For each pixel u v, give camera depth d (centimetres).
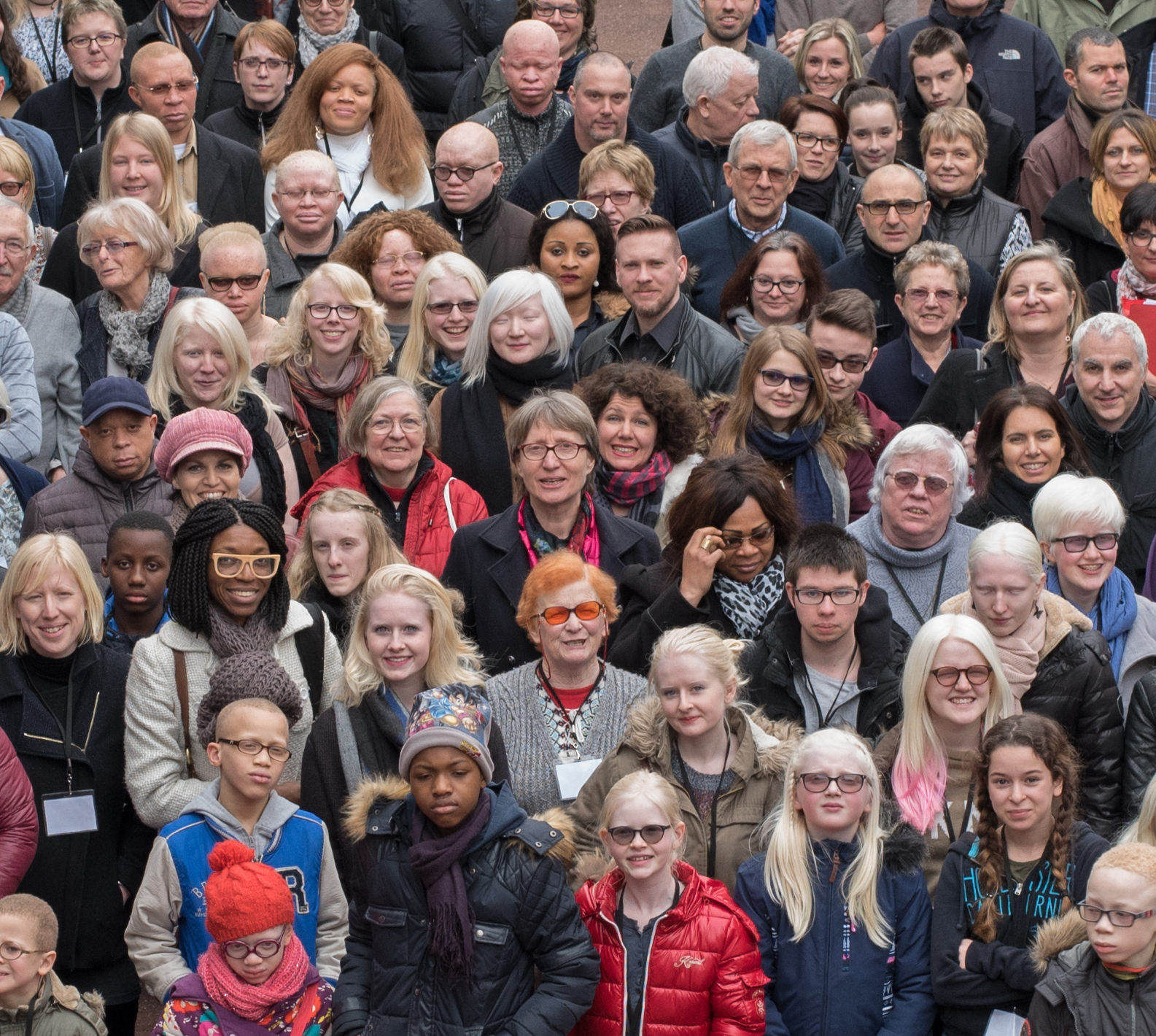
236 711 633
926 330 991
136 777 681
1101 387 880
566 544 790
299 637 711
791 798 621
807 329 917
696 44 1293
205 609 693
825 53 1289
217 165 1137
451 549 797
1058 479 773
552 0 1285
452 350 942
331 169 1048
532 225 1009
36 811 676
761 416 872
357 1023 577
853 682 706
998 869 618
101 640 712
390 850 587
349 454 885
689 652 640
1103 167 1119
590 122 1118
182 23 1301
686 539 764
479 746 576
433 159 1345
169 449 805
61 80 1323
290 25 1377
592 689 705
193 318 877
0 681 690
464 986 567
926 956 619
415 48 1358
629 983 587
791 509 766
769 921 614
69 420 967
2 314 941
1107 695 706
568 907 580
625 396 855
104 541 814
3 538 854
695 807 646
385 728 670
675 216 1143
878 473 802
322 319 913
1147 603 780
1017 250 1109
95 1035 630
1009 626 702
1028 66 1312
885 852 622
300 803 682
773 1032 602
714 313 1069
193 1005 586
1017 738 612
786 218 1087
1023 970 594
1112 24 1386
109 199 1035
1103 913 561
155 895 630
